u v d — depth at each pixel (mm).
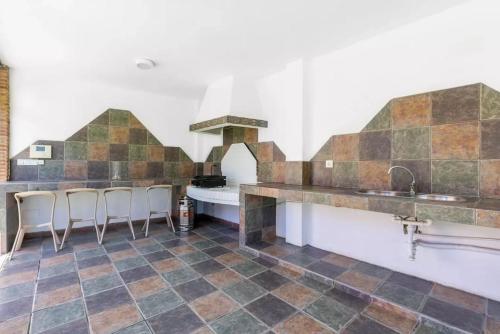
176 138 4801
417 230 2229
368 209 2100
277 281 2430
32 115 3568
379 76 2564
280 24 2309
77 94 3877
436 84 2209
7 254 3037
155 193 4668
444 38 2158
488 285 2020
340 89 2883
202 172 4949
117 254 3086
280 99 3553
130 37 2529
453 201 1880
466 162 2057
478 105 2002
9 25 2291
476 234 2070
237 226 4309
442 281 2240
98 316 1893
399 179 2430
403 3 2031
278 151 3607
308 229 3266
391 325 1808
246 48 2785
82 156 3924
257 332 1734
